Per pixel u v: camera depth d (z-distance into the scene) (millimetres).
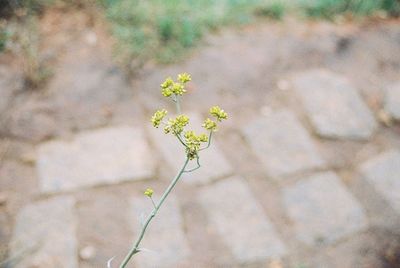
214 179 1449
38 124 1486
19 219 1353
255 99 1596
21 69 1557
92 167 1437
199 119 1537
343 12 1837
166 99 1567
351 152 1524
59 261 1309
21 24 1640
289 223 1401
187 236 1364
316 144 1529
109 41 1645
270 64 1666
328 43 1741
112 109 1534
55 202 1381
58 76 1564
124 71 1598
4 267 1289
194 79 1606
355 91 1642
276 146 1515
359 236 1396
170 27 1669
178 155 1478
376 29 1811
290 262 1351
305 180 1467
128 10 1708
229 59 1657
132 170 1440
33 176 1413
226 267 1334
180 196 1417
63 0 1703
